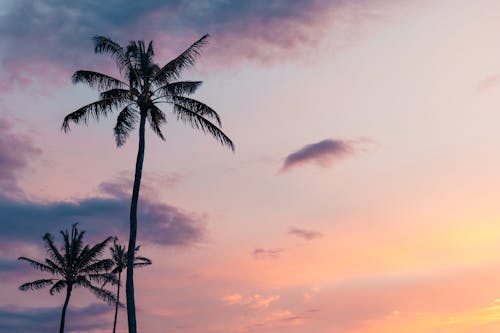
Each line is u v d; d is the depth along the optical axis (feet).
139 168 84.84
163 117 90.22
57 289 167.53
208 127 90.84
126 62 87.97
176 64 88.89
